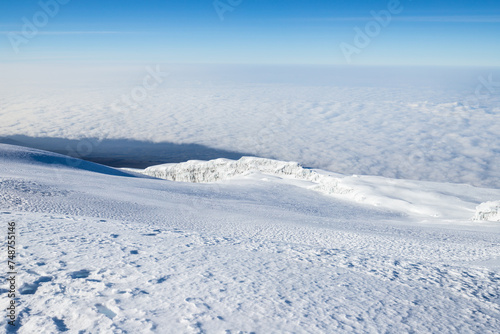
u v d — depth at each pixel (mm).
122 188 37156
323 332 3742
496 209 30719
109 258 5848
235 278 5328
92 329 3418
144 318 3709
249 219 23281
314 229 19047
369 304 4746
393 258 8094
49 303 3957
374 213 41594
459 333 4117
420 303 5000
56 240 6832
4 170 37188
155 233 8883
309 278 5730
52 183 30938
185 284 4859
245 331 3602
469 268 7633
